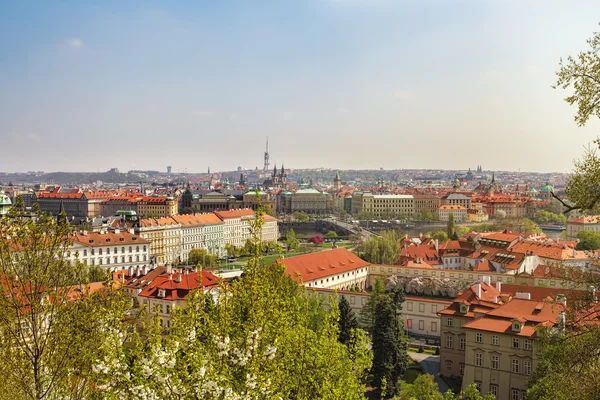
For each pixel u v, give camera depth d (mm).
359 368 77125
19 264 52250
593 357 51844
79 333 52750
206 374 46594
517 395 119062
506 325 121812
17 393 50562
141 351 48250
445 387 133750
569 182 53188
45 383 52094
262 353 53969
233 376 51812
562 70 50531
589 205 51812
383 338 127812
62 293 54062
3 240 51969
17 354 50969
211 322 52750
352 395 70125
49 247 53875
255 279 57344
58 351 51781
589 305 56125
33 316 51938
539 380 77562
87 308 54625
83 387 51781
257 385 49344
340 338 140250
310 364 68375
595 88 49125
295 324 79438
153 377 46219
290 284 104500
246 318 57281
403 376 140250
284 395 61750
